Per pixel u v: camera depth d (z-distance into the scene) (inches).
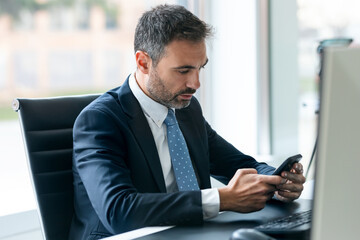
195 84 57.2
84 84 221.8
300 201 55.7
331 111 28.6
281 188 53.9
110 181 50.8
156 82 57.6
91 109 57.6
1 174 106.0
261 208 49.1
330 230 29.0
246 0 116.8
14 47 221.9
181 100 58.5
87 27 217.3
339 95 28.6
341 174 28.8
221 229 44.9
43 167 58.1
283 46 117.4
